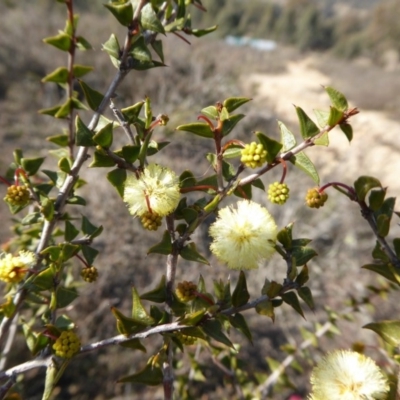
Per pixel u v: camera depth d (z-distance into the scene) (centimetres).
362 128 1045
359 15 3044
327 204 583
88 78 818
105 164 100
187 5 140
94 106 113
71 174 117
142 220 102
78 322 393
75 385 363
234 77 1122
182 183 107
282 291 98
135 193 99
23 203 115
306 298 97
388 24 2592
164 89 750
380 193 105
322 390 92
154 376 103
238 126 740
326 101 1383
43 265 123
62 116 143
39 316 237
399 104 1438
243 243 99
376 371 92
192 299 106
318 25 2800
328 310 231
